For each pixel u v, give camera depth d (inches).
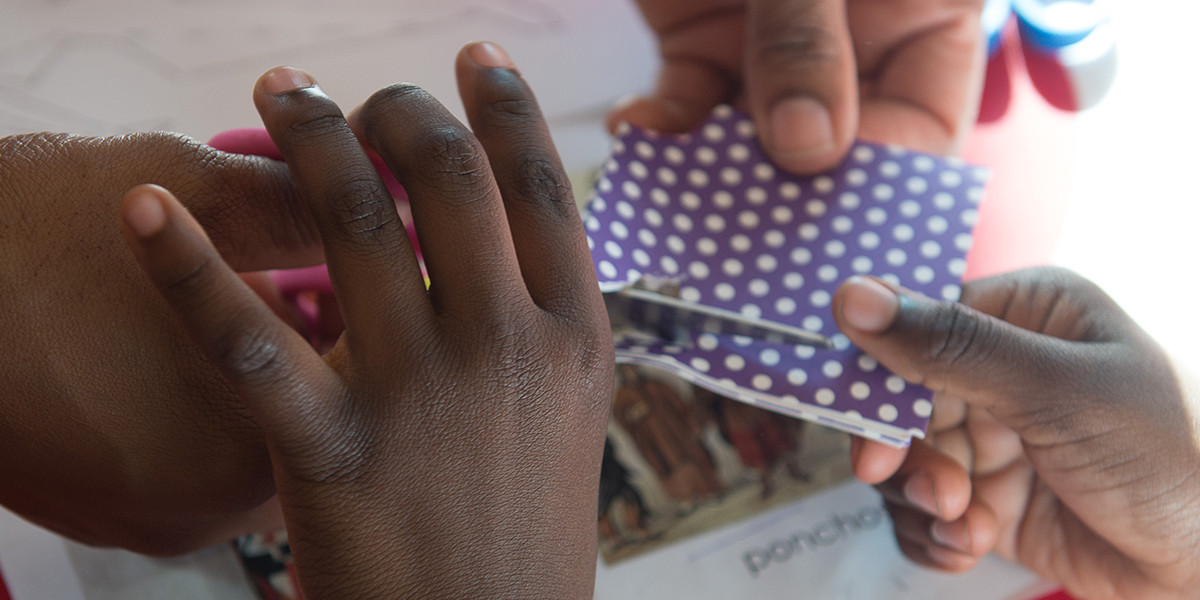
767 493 16.3
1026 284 15.4
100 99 17.8
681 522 16.1
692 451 16.4
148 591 15.4
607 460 16.3
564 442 13.2
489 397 13.0
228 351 12.2
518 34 18.9
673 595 15.6
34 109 17.7
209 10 18.8
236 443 13.4
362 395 12.8
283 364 12.4
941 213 15.8
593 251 14.8
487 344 13.0
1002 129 18.3
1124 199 17.7
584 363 13.4
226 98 18.0
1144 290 17.0
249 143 14.6
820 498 16.3
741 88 17.7
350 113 14.2
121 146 13.5
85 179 13.4
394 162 13.2
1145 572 15.2
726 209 15.8
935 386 14.6
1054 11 18.9
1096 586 15.6
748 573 15.8
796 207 15.9
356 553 12.7
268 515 14.9
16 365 13.1
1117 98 18.5
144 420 13.3
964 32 17.4
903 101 17.4
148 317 13.2
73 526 14.4
